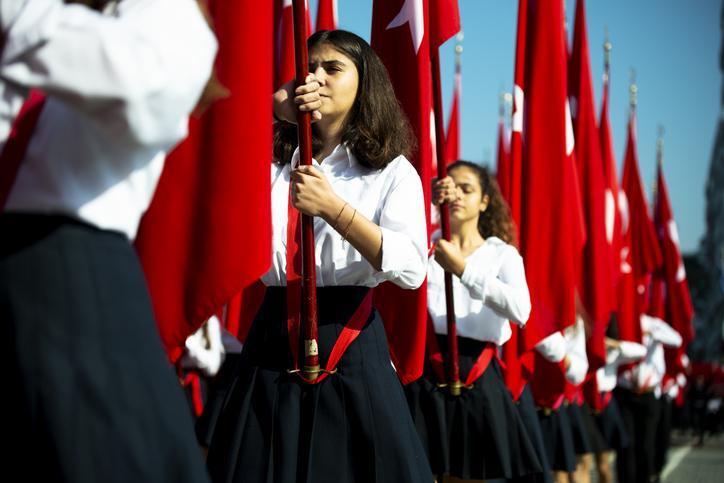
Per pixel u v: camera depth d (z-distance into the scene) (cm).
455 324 671
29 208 265
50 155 266
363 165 458
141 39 256
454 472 689
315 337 425
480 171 755
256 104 423
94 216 270
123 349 269
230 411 440
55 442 258
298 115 432
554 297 838
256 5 423
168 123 264
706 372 3027
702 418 2714
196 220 427
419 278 445
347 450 425
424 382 691
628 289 1366
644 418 1375
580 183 1073
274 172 479
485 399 688
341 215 414
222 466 430
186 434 280
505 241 763
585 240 1064
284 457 422
